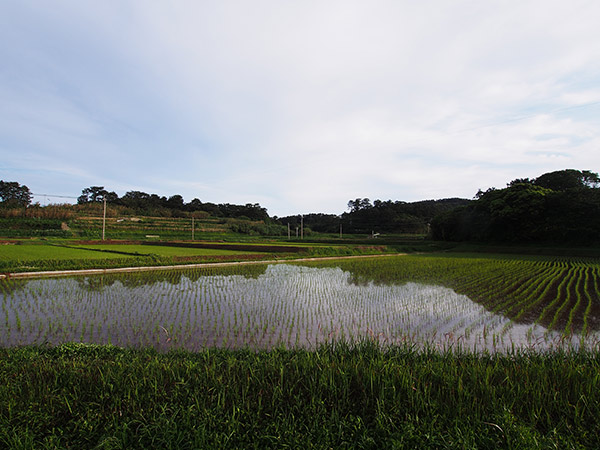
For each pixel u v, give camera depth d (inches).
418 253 1764.3
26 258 914.1
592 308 457.7
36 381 181.0
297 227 3875.5
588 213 1700.3
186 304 462.0
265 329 349.1
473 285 659.4
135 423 148.4
